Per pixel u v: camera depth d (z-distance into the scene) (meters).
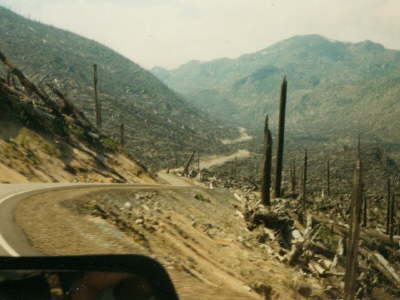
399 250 73.75
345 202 100.75
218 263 19.27
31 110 42.50
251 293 15.48
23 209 14.71
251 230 34.34
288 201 48.19
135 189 29.95
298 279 23.41
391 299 41.50
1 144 33.38
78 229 12.70
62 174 37.03
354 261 15.20
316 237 41.06
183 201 33.78
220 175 139.62
